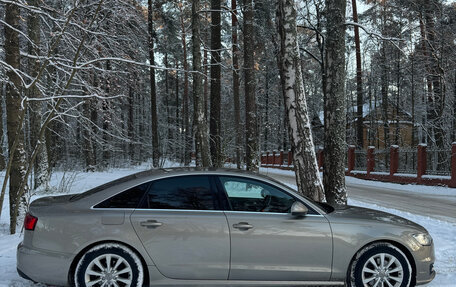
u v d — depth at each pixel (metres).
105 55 9.88
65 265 3.80
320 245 4.05
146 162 38.38
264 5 22.06
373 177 23.36
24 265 3.87
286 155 39.00
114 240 3.87
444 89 23.05
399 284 4.09
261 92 44.50
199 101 14.95
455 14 24.12
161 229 3.91
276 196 4.24
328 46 8.81
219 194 4.15
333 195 8.57
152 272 3.90
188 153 31.47
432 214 10.48
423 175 19.41
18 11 6.94
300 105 7.55
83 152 24.25
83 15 8.97
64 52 9.38
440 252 6.09
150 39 23.48
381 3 25.58
